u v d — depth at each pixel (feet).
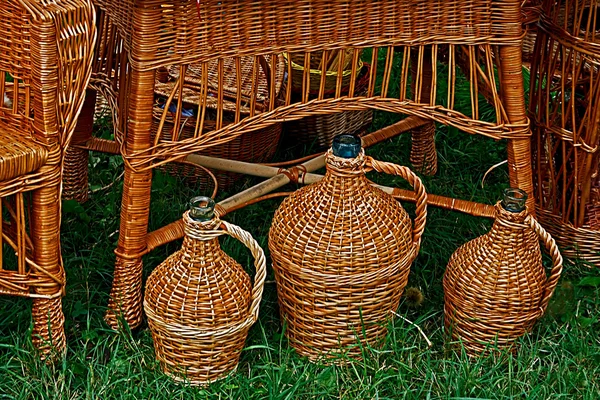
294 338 8.32
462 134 12.10
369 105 8.44
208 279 7.49
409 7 8.06
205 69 7.77
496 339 8.20
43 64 6.88
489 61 8.43
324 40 7.98
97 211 10.22
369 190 7.84
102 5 8.41
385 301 8.05
